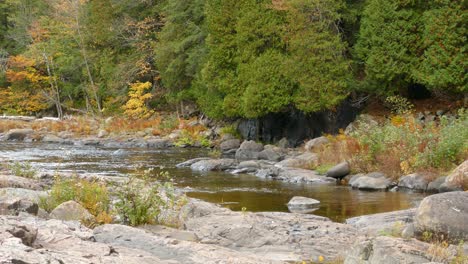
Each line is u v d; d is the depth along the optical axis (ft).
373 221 34.71
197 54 107.55
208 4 100.42
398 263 21.16
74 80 156.25
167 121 117.60
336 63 81.35
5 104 159.53
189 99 121.60
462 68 70.69
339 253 27.43
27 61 150.00
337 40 80.89
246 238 29.53
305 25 82.17
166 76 118.52
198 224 32.32
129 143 102.83
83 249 21.72
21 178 42.63
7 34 180.14
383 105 85.25
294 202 43.62
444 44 72.02
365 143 61.05
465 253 23.25
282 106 86.53
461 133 54.49
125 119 126.21
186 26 114.42
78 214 29.96
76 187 34.65
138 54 133.08
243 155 81.41
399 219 34.01
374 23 78.23
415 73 74.79
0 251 17.56
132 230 25.88
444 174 50.42
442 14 72.49
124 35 139.85
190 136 104.22
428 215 27.17
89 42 146.20
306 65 81.51
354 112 86.12
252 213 35.88
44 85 158.30
